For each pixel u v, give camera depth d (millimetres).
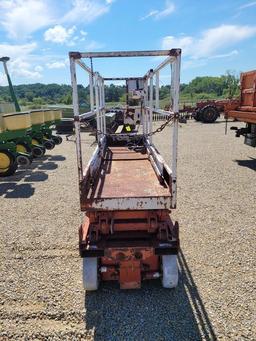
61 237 4309
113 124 11602
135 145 6066
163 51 2564
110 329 2637
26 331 2639
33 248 4031
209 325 2654
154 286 3199
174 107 2611
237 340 2492
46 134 11703
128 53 2646
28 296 3082
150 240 2900
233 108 9539
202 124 19609
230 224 4586
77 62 2963
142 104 7074
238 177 7109
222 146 11453
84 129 17188
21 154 8453
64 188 6676
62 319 2768
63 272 3480
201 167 8133
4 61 11680
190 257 3707
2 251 3986
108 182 3504
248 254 3748
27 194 6348
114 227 2943
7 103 10000
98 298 3033
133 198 2777
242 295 3023
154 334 2570
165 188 3182
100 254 2848
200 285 3189
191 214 4969
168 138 14055
